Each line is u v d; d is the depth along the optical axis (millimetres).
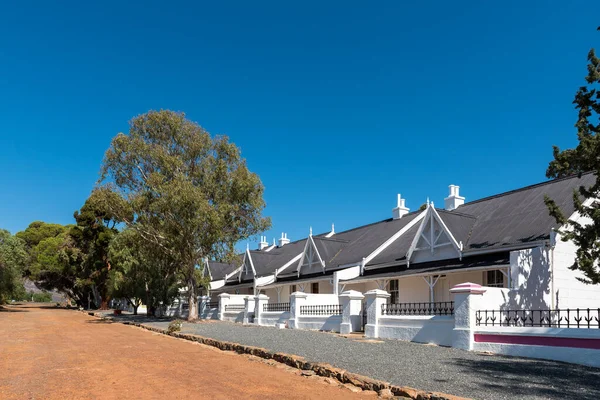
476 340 13211
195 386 9508
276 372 11148
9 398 8727
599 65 12117
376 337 17172
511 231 18828
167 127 31062
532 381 8781
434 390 8211
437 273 19188
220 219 27922
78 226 60094
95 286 61375
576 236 11852
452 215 21625
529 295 15250
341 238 34469
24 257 50000
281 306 26375
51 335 22266
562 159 12383
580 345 10719
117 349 16203
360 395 8625
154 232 30844
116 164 30594
